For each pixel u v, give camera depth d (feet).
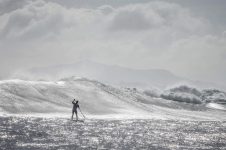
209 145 221.87
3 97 337.93
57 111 337.72
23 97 351.87
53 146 188.75
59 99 372.38
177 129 297.33
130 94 472.03
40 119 295.48
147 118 363.76
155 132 269.85
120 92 460.55
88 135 233.96
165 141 228.43
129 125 300.81
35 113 321.52
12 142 193.88
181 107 498.28
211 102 627.87
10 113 310.65
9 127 244.63
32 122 275.80
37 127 252.83
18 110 320.70
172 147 207.00
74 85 420.36
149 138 238.07
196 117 430.61
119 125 296.30
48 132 235.40
